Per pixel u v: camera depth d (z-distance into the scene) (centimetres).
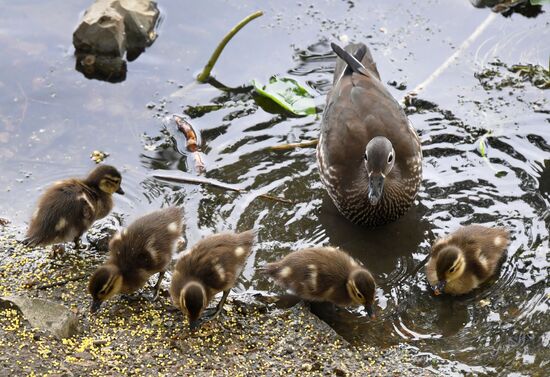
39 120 1469
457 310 1141
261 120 1495
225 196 1344
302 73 1584
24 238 1209
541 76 1552
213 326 1072
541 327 1105
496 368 1038
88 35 1577
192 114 1502
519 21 1675
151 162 1405
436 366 1038
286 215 1318
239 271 1141
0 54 1595
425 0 1720
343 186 1295
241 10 1712
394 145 1300
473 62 1585
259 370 998
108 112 1496
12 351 972
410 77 1559
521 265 1208
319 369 1007
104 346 1014
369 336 1095
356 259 1243
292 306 1134
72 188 1212
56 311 1034
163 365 992
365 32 1655
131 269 1104
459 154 1416
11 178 1354
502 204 1324
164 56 1617
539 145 1423
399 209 1295
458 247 1161
